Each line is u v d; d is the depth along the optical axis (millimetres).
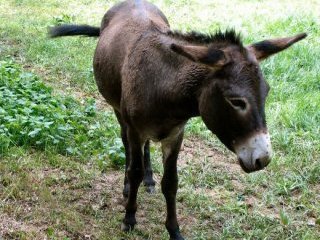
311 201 3633
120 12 3486
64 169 3662
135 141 2982
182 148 4199
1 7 7570
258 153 2338
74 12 7531
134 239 3127
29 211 3188
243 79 2373
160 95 2695
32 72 5176
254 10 7938
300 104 4762
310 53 5785
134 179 3062
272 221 3377
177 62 2648
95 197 3451
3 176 3445
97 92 4988
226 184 3738
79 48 5949
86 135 4055
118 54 3094
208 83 2488
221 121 2461
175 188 3031
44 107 4023
